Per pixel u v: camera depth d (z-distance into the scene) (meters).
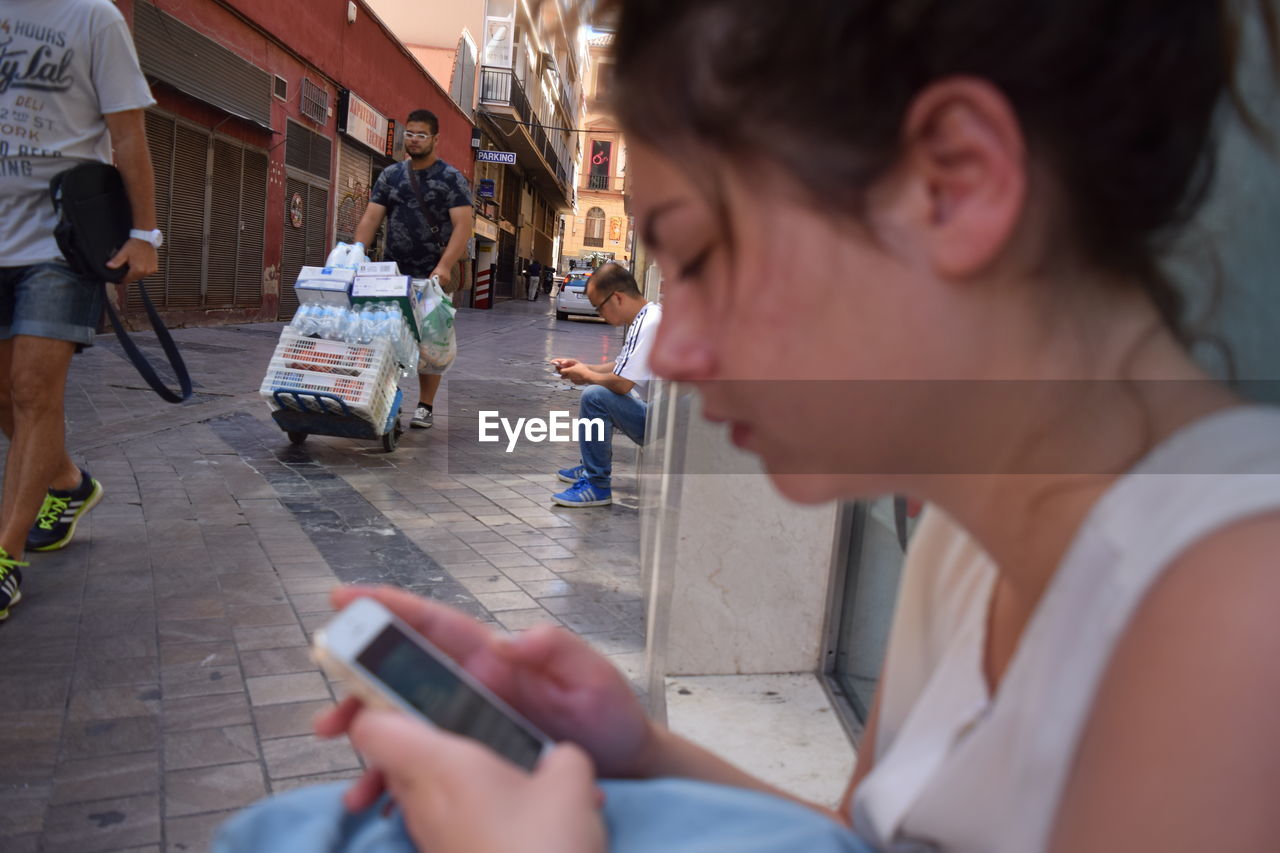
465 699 0.62
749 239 0.52
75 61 3.25
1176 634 0.42
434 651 0.64
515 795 0.54
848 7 0.47
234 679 2.89
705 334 0.55
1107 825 0.42
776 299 0.52
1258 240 0.76
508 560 4.24
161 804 2.24
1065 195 0.49
